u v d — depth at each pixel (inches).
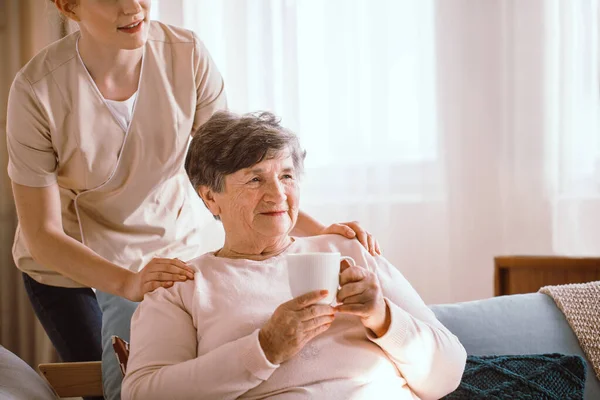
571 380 63.9
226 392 54.3
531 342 70.2
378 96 120.2
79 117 77.1
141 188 81.1
